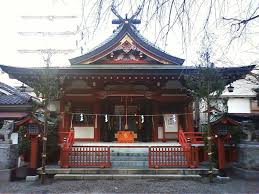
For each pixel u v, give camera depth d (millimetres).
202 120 20922
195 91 13492
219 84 12688
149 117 20391
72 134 15633
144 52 20109
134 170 13172
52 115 18703
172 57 20109
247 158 13664
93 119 20109
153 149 14031
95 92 19750
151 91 19688
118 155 15328
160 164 13719
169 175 12797
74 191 10688
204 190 10797
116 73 18062
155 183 11891
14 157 13883
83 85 19922
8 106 20125
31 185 11773
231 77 16625
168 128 20141
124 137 19484
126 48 20328
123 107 21297
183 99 19719
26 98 20859
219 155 13719
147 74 18062
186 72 13422
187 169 13156
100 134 20203
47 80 12883
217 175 13297
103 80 18953
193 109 20938
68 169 13250
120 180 12508
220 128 13750
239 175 14047
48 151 15461
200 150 16000
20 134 15383
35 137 13797
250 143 14148
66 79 18688
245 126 15789
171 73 18031
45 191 10750
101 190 10781
